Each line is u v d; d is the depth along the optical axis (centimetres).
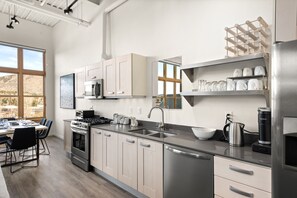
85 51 480
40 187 272
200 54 240
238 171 146
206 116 236
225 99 218
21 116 590
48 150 444
